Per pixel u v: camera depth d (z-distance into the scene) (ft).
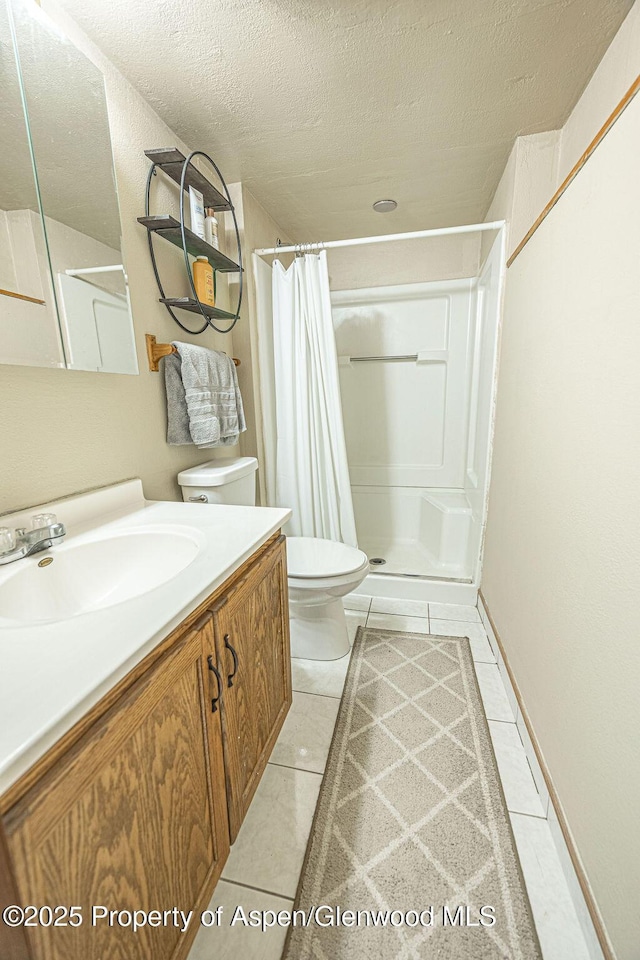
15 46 2.73
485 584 6.50
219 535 3.14
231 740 2.82
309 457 6.75
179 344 4.37
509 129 4.86
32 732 1.34
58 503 3.17
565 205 3.45
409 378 8.86
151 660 1.98
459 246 8.08
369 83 4.05
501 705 4.69
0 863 1.29
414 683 5.07
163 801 2.06
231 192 5.81
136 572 3.19
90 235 3.30
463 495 8.81
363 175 5.74
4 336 2.67
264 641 3.44
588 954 2.58
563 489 3.38
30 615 2.53
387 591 7.26
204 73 3.85
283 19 3.30
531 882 2.99
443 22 3.37
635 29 3.23
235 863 3.15
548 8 3.28
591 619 2.81
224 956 2.63
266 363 6.57
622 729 2.37
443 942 2.66
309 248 6.07
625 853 2.28
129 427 4.00
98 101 3.33
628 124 2.42
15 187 2.76
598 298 2.80
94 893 1.63
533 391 4.28
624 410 2.43
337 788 3.73
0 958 1.42
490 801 3.59
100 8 3.18
